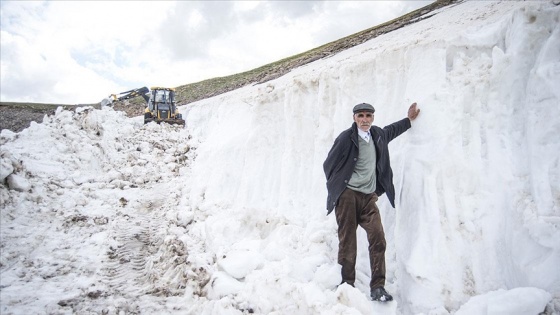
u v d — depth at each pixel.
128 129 12.26
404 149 4.20
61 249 4.53
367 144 3.66
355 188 3.59
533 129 3.30
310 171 5.34
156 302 3.59
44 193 5.70
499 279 3.04
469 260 3.21
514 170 3.32
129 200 6.71
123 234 5.28
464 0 15.14
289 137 5.73
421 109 4.06
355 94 5.17
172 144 11.73
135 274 4.23
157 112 16.12
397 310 3.29
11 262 4.04
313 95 5.75
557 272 2.67
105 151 8.78
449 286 3.14
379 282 3.28
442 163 3.64
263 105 6.34
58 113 10.16
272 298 3.31
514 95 3.58
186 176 8.19
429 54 4.43
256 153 6.07
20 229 4.67
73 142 8.12
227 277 3.64
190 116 16.75
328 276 3.47
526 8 3.69
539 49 3.57
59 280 3.87
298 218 4.83
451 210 3.45
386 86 4.91
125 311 3.39
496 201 3.30
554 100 3.23
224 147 6.65
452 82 3.99
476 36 4.14
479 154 3.54
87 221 5.40
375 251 3.38
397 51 4.90
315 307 2.97
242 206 5.58
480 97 3.73
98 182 7.34
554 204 2.92
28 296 3.48
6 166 5.18
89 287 3.78
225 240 4.54
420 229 3.53
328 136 5.29
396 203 4.04
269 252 4.04
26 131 8.23
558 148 3.10
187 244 4.64
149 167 9.02
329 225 4.41
